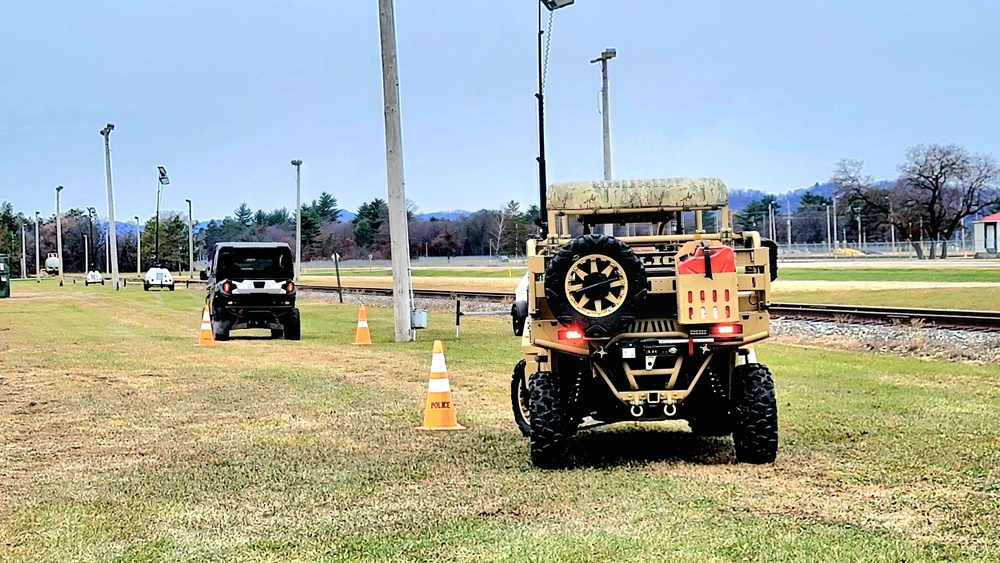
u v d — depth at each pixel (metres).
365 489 8.37
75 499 8.22
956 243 101.19
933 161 101.81
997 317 21.94
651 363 8.69
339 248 153.50
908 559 6.05
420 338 24.80
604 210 10.23
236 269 26.22
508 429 11.37
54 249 180.50
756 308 8.93
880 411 11.88
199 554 6.61
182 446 10.59
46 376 17.34
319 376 16.92
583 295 8.49
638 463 9.20
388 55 24.36
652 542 6.52
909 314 23.41
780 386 14.30
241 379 16.58
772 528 6.78
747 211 157.38
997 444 9.66
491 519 7.29
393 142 24.39
